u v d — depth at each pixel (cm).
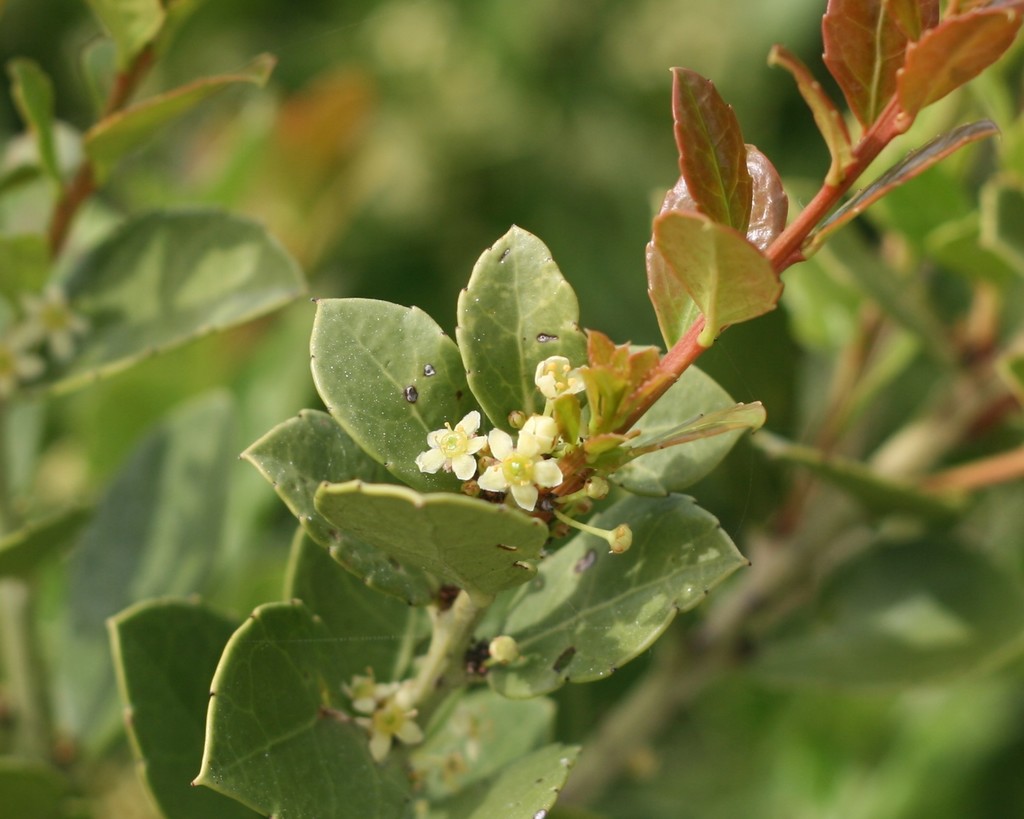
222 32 66
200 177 57
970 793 49
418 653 30
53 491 50
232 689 27
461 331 27
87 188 34
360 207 63
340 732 28
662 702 37
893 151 37
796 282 40
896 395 48
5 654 37
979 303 38
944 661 37
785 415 37
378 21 67
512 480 26
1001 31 26
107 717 36
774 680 37
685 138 27
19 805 32
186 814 30
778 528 38
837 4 27
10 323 35
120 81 34
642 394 26
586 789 37
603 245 65
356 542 27
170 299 34
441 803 29
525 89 67
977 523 51
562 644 28
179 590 37
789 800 51
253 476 42
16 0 62
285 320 47
